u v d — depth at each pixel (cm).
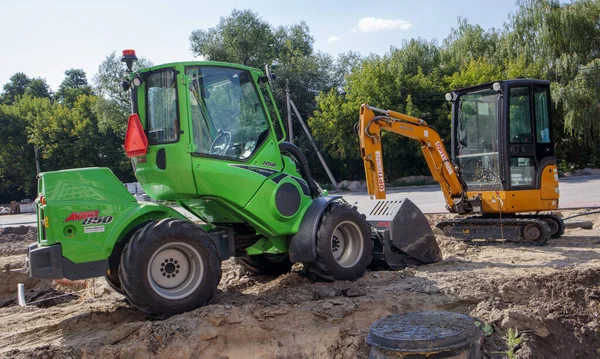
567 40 2894
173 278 563
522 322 550
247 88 634
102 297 716
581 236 995
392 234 742
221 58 3731
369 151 856
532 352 517
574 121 2747
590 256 782
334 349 546
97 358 496
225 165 591
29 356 491
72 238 531
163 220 560
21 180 4847
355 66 3497
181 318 538
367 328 558
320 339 551
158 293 542
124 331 525
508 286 615
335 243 682
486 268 720
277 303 595
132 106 605
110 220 551
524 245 916
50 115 4328
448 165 971
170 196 597
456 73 2941
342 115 3023
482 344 519
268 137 640
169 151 566
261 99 644
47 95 6975
